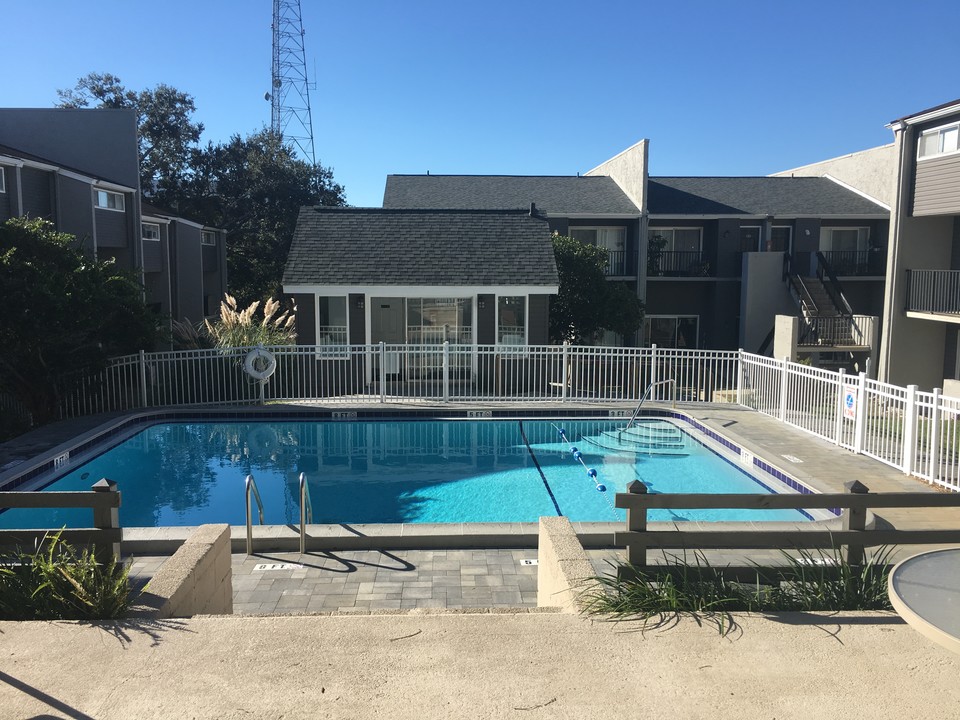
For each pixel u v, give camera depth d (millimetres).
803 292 24875
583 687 3518
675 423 14336
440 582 6441
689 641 3973
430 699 3408
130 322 14031
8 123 22859
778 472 10031
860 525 4758
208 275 33719
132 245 23141
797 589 4648
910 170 18250
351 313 17781
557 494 10422
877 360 21578
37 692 3457
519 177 30844
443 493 10508
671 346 28312
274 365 15055
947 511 7918
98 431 12258
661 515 9531
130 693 3453
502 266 17938
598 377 16281
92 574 4359
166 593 4469
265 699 3408
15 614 4270
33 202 18266
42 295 11805
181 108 40000
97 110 22844
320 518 9500
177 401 15211
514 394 16047
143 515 9680
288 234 37469
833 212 27000
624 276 27047
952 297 17766
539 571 5797
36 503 4633
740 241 27656
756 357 14523
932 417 9188
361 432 13914
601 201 27891
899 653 3844
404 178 30641
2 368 12727
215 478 11242
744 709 3340
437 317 18281
